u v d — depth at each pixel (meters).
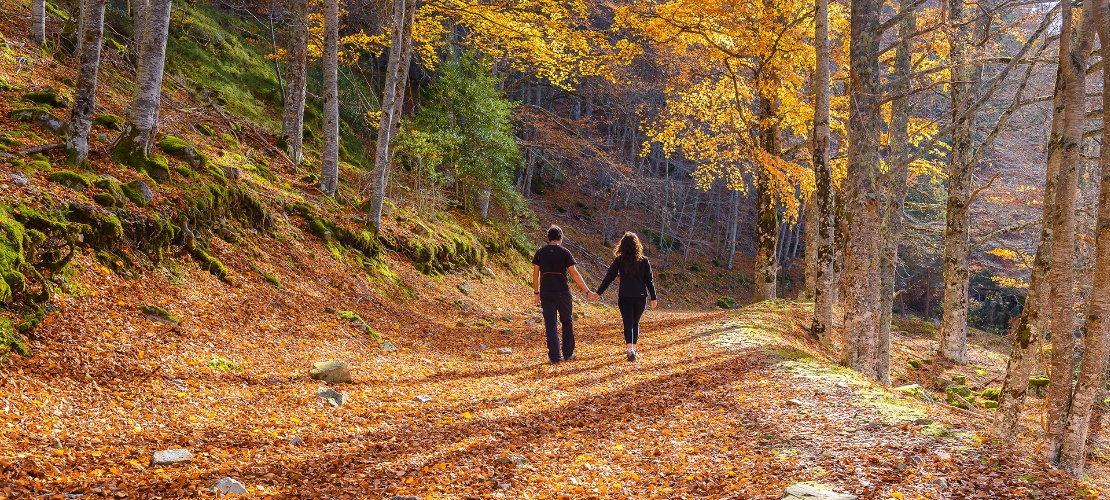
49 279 5.83
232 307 7.97
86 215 6.77
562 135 24.98
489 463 4.64
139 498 3.38
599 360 9.12
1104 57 4.84
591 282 30.19
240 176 11.19
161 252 7.75
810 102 15.58
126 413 4.65
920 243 20.95
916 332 22.81
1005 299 36.97
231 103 17.27
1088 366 4.95
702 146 19.11
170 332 6.48
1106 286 4.85
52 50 12.21
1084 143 11.86
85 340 5.52
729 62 16.83
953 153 15.34
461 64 21.38
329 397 5.89
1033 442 6.41
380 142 13.63
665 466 4.75
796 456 4.83
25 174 6.84
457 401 6.41
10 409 4.11
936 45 12.45
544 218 35.47
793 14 15.60
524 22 17.84
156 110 8.90
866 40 9.05
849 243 9.41
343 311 9.62
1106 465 6.82
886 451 4.82
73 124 7.75
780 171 17.05
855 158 9.30
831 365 9.01
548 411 6.21
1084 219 10.91
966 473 4.39
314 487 3.88
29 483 3.28
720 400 6.71
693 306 35.09
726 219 47.97
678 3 15.59
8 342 4.84
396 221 15.66
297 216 12.03
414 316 11.77
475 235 19.89
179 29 18.44
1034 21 12.27
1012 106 7.84
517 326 13.19
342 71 25.45
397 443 4.95
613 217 40.19
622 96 27.25
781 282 42.88
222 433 4.67
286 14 22.84
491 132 21.25
